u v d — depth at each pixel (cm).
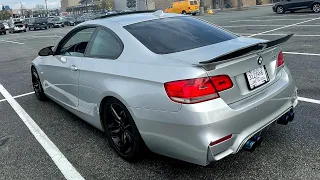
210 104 248
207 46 309
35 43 1927
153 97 269
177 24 358
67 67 401
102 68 331
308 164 299
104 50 348
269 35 1179
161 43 311
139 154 311
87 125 444
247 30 1422
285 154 320
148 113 275
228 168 304
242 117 260
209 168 306
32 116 496
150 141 286
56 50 453
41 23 4231
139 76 284
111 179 303
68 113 500
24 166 339
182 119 250
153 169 313
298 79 574
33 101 580
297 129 371
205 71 250
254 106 270
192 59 270
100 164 332
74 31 416
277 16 2072
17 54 1392
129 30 333
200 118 244
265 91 291
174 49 301
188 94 247
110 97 322
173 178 295
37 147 383
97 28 370
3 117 502
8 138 416
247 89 275
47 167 334
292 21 1617
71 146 379
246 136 264
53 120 473
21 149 381
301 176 282
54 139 403
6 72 926
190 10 3634
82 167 329
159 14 383
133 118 291
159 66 276
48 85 488
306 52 799
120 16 388
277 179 281
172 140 264
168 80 260
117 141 340
